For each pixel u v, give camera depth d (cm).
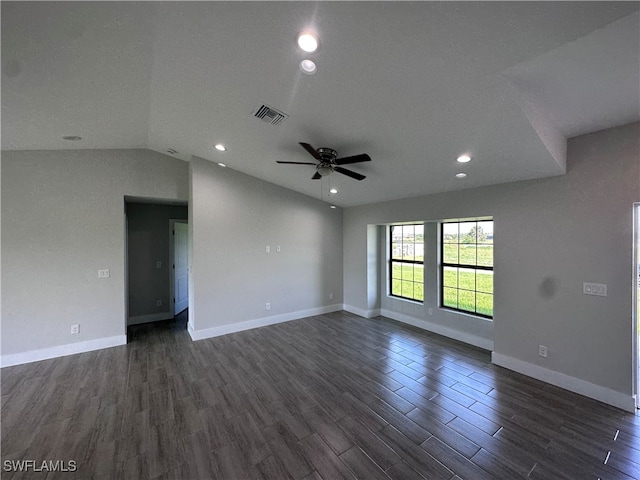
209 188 446
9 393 286
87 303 394
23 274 358
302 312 554
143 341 434
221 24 167
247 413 252
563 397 273
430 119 247
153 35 174
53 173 375
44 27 155
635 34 149
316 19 161
